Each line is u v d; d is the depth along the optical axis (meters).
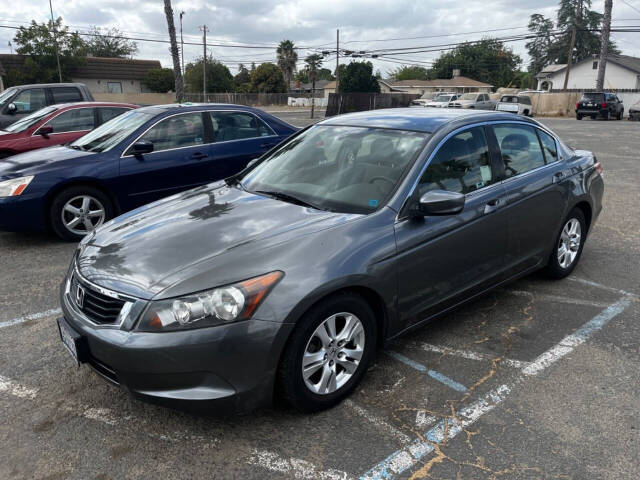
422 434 2.81
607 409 3.01
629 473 2.52
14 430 2.88
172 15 24.09
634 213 7.50
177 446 2.74
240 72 96.19
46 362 3.57
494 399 3.11
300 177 3.76
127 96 47.81
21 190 5.76
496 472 2.54
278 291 2.64
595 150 14.89
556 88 60.12
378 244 3.04
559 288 4.72
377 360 3.54
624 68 53.69
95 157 6.18
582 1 77.31
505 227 3.87
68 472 2.56
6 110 11.30
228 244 2.88
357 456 2.65
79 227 6.25
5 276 5.14
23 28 47.16
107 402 3.12
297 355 2.75
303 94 78.06
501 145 4.03
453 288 3.59
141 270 2.75
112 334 2.60
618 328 3.98
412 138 3.64
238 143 7.07
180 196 3.91
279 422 2.91
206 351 2.53
